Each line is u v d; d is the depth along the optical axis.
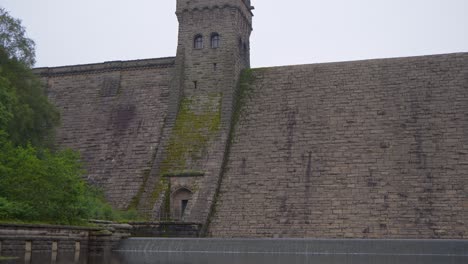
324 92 53.66
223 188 49.88
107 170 56.03
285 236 45.50
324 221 45.44
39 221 32.06
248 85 57.12
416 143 47.59
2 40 49.50
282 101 54.31
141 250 38.00
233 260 31.86
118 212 48.66
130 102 60.41
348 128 50.25
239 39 59.00
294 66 57.22
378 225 44.09
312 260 32.28
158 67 60.88
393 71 53.25
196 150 52.88
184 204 50.81
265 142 51.69
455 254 35.50
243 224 47.16
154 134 56.81
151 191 51.72
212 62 57.31
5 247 27.44
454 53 53.00
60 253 31.27
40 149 46.81
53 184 33.97
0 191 32.72
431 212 43.66
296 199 47.25
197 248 38.41
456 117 48.19
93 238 34.47
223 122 53.97
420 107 49.75
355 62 55.41
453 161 45.72
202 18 58.94
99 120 60.38
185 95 57.38
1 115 40.09
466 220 42.56
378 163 47.31
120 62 62.69
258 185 49.09
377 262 30.94
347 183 46.91
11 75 48.31
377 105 51.06
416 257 34.44
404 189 45.34
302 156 49.66
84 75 64.25
